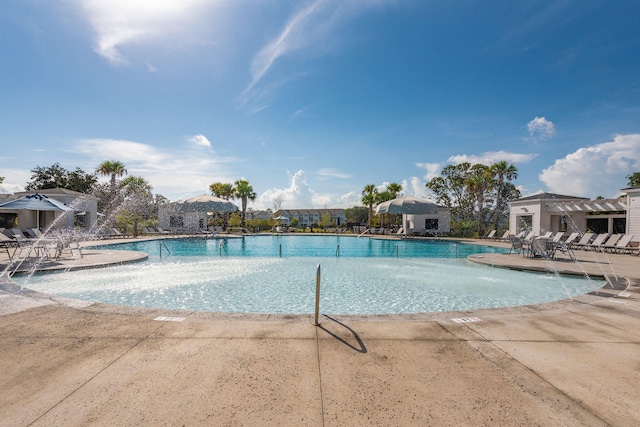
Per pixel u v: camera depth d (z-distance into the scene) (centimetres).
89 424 208
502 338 373
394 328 402
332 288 821
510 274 1009
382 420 217
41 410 224
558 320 442
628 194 1706
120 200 3275
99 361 303
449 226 3125
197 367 293
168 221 3262
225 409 228
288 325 409
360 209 5809
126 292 758
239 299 716
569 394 253
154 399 239
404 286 843
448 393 253
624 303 535
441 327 408
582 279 911
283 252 1747
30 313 450
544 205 2188
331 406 233
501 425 213
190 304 675
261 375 279
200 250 1809
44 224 2312
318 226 4494
